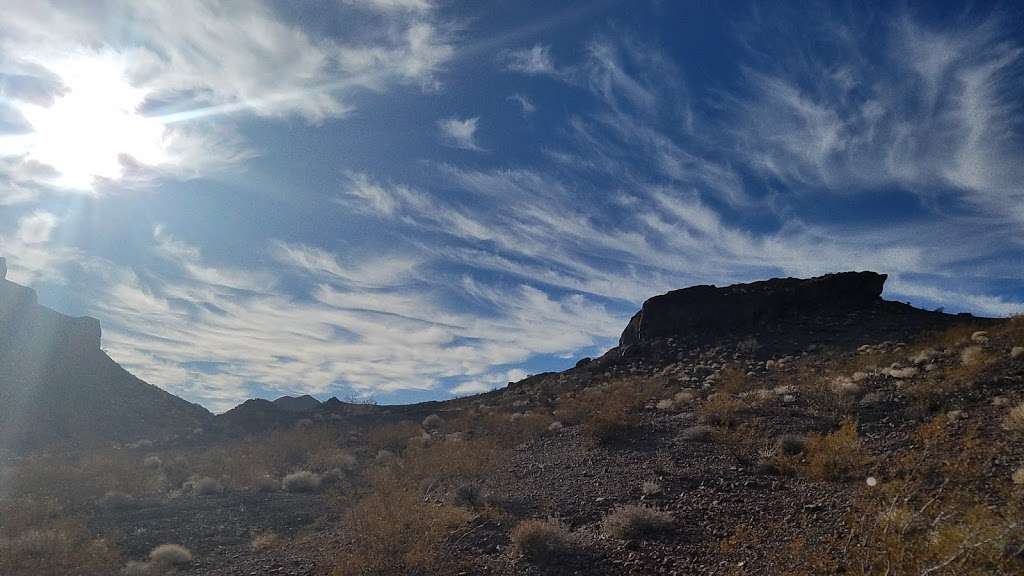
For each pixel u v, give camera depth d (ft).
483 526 37.37
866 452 40.65
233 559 38.32
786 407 55.72
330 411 129.29
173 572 36.27
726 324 114.62
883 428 45.47
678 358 105.40
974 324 86.43
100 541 42.09
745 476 41.29
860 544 27.37
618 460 49.90
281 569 34.35
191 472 75.31
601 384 101.65
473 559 32.50
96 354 194.18
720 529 33.35
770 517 33.73
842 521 30.94
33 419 145.38
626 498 40.14
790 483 38.63
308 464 74.23
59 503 55.67
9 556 37.27
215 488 61.31
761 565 27.91
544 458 55.57
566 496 42.37
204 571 36.04
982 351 59.31
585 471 48.29
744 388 72.69
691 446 50.26
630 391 83.41
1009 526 23.03
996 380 49.21
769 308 113.60
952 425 41.98
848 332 98.02
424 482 50.88
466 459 57.72
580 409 76.43
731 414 56.18
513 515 39.17
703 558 30.07
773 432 49.42
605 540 33.58
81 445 137.08
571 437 63.21
